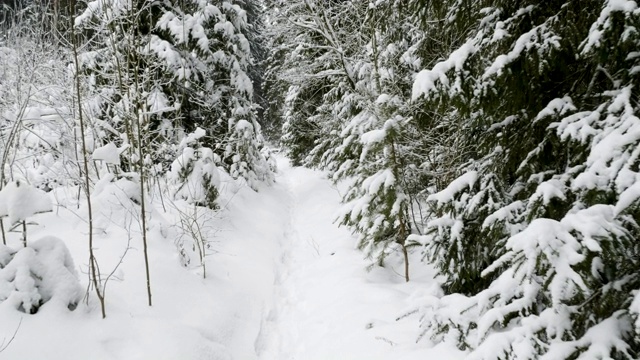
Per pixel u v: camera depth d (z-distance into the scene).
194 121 8.58
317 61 9.62
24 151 5.34
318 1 8.48
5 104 4.70
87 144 4.91
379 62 6.85
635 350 1.88
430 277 4.46
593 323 2.06
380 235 4.46
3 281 2.75
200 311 3.67
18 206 2.77
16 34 4.93
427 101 3.08
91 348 2.74
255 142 10.37
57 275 2.96
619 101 2.30
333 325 3.68
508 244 2.04
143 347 2.92
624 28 2.16
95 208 4.39
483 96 2.93
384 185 4.16
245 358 3.38
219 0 9.15
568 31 2.67
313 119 11.25
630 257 1.96
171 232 5.02
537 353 1.99
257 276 4.95
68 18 3.45
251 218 7.38
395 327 3.24
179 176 6.04
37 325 2.67
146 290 3.62
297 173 15.35
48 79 4.99
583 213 1.94
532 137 3.08
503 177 3.37
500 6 3.22
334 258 5.48
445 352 2.57
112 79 5.47
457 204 3.35
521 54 2.75
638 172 1.93
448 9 3.85
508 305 2.28
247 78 9.45
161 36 7.50
